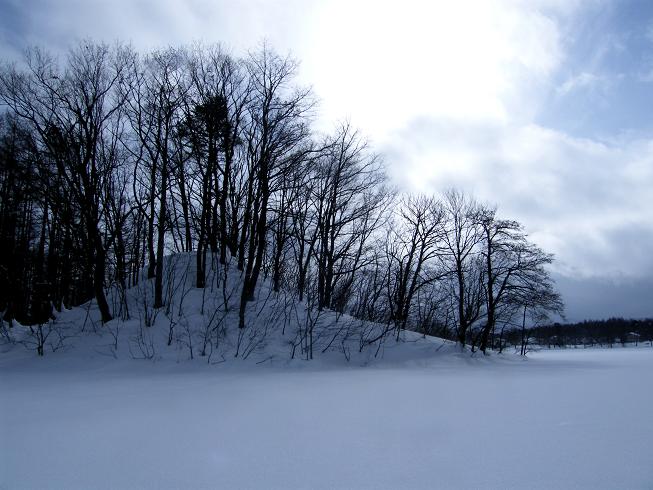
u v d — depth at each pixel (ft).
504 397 32.01
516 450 18.38
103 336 54.75
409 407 27.94
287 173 71.15
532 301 87.92
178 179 71.51
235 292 65.41
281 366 52.85
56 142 61.16
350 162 88.38
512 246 88.99
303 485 14.71
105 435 21.03
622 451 18.24
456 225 94.73
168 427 22.54
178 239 86.48
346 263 86.84
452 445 19.11
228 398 31.32
